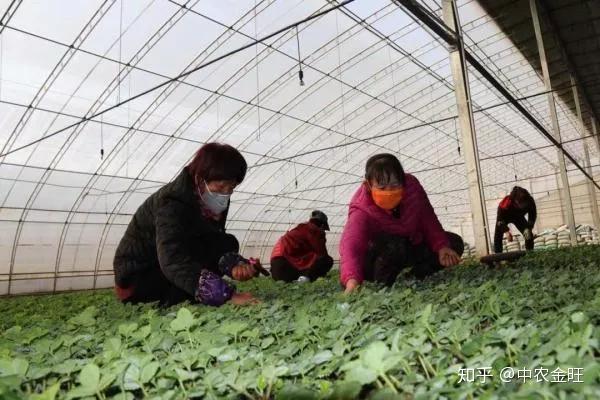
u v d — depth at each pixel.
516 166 40.62
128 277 4.60
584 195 41.03
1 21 14.20
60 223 22.69
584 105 28.58
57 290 23.55
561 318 1.78
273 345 2.06
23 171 19.73
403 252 4.70
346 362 1.50
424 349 1.53
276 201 29.95
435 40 20.16
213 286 3.54
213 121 21.36
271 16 16.86
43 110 17.80
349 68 20.98
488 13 17.91
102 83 17.47
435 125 28.97
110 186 22.62
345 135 26.20
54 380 1.71
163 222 3.86
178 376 1.52
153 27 15.98
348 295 3.31
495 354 1.44
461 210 46.00
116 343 2.00
